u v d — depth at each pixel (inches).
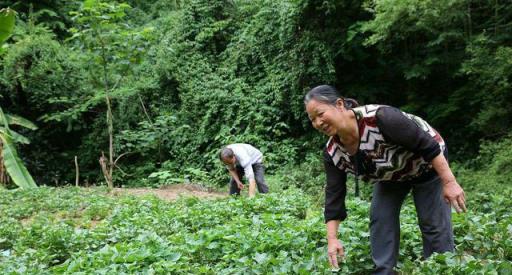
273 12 650.8
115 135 709.3
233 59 698.8
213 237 207.0
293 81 601.9
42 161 729.6
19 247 241.9
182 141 684.7
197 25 741.9
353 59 607.2
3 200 405.4
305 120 613.6
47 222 312.7
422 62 542.6
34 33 720.3
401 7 443.8
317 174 557.9
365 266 168.2
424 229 154.9
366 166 143.9
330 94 135.3
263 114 639.1
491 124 461.1
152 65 747.4
